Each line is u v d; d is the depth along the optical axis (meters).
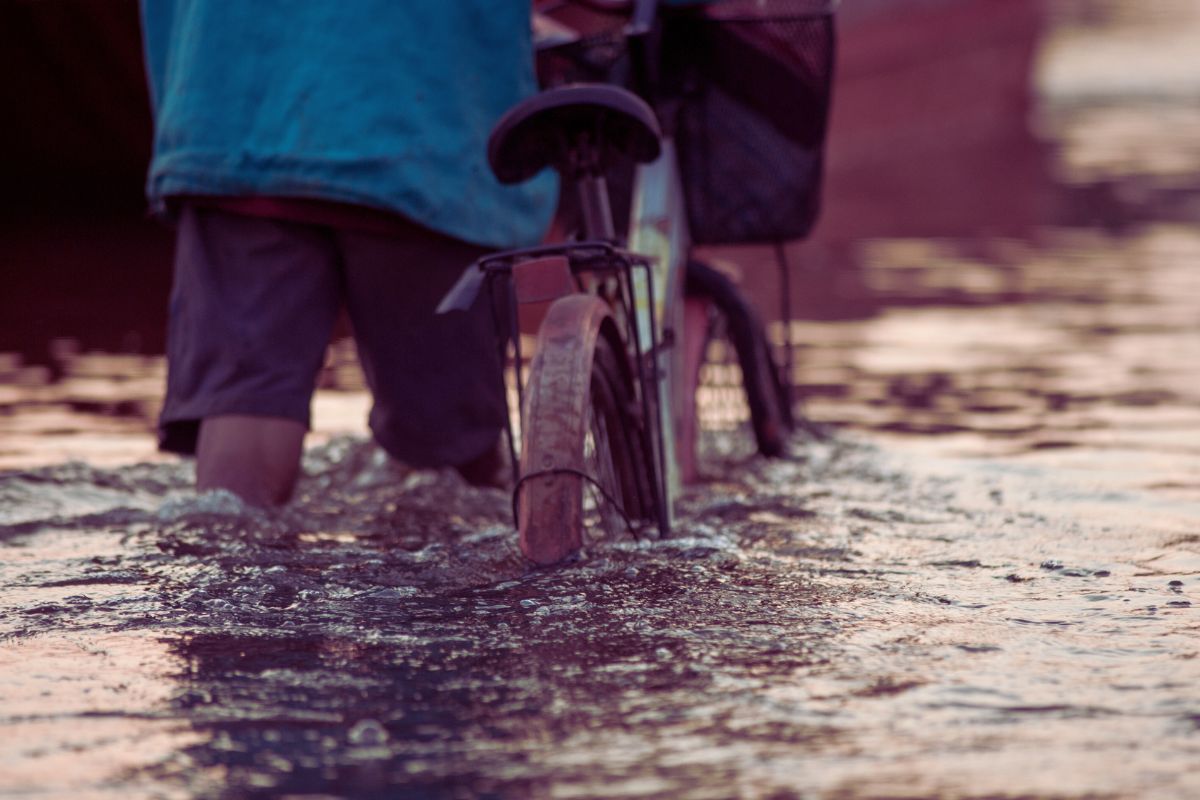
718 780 3.35
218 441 6.49
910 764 3.44
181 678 4.07
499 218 6.89
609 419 5.82
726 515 6.58
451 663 4.19
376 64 6.45
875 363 13.18
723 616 4.65
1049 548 5.84
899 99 49.34
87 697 3.92
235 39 6.47
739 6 7.70
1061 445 9.14
